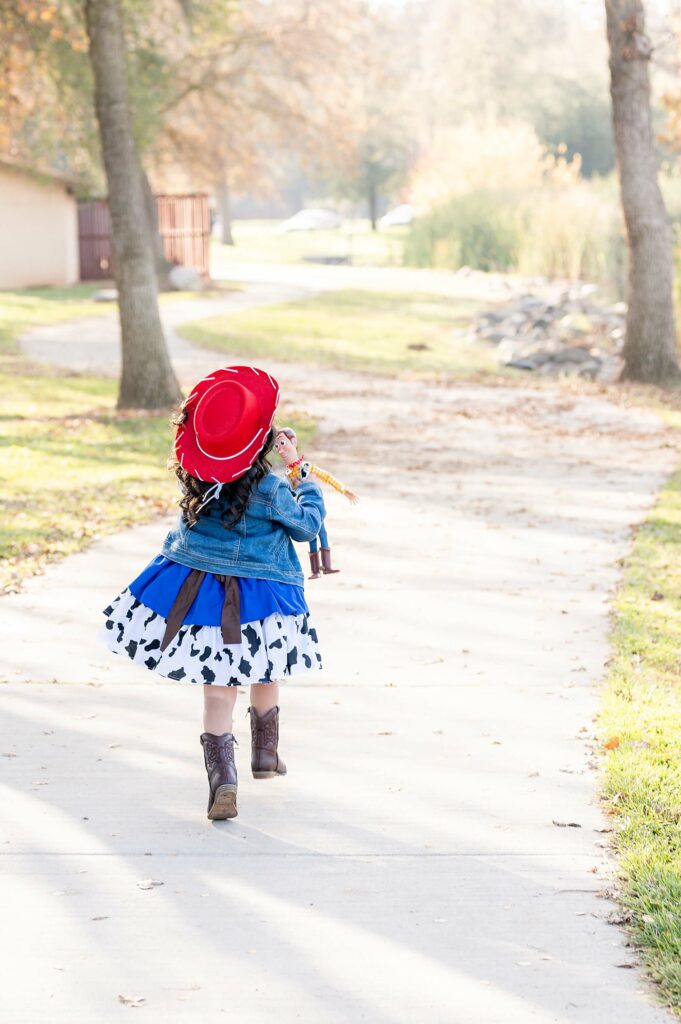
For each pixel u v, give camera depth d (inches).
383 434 602.9
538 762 202.1
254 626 173.0
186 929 148.0
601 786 191.0
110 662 256.4
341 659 258.7
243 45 1528.1
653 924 145.5
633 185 770.2
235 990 135.0
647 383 787.4
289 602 176.1
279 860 167.0
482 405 713.6
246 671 170.6
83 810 182.9
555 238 1530.5
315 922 149.7
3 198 1524.4
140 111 967.0
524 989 134.7
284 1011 130.9
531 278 1525.6
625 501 435.5
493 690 238.8
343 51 1630.2
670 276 785.6
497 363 919.0
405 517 409.7
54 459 514.0
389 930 147.7
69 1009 131.0
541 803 185.6
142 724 220.5
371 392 767.1
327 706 229.9
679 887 153.0
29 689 237.9
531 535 381.4
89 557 349.7
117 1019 129.3
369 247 2942.9
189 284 1504.7
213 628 171.6
